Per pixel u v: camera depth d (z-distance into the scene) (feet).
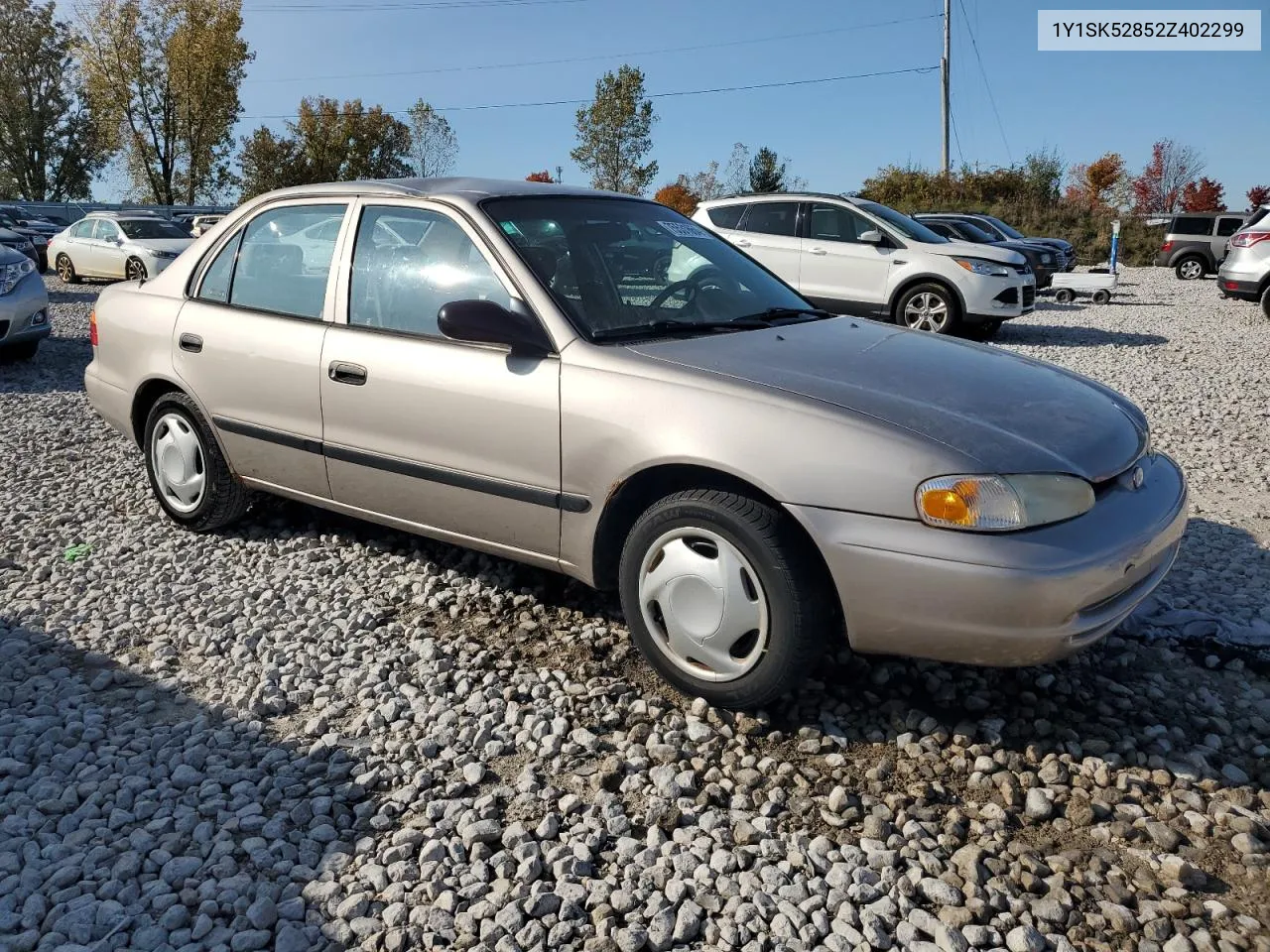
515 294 11.59
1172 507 10.28
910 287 37.88
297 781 9.31
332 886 7.90
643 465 10.26
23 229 84.74
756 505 9.71
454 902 7.72
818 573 9.67
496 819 8.77
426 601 13.15
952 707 10.57
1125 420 10.89
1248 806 8.91
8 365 32.50
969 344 12.75
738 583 9.86
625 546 10.68
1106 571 9.04
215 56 145.89
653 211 14.28
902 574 9.08
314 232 13.73
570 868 8.04
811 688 10.91
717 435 9.82
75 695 10.92
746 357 10.81
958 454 9.13
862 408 9.69
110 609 13.19
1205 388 28.60
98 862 8.22
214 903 7.68
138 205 140.36
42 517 16.90
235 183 164.66
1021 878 7.93
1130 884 7.93
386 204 13.05
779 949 7.23
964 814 8.83
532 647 11.91
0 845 8.43
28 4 184.65
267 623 12.57
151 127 153.58
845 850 8.25
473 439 11.64
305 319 13.50
